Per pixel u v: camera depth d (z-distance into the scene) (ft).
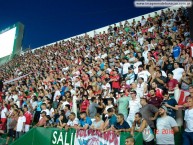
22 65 114.73
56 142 34.14
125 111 35.94
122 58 54.85
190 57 40.52
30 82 81.15
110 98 37.99
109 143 29.22
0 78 109.09
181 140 27.89
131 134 26.96
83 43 96.02
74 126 34.17
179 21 65.10
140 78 38.96
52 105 50.34
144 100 30.83
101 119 34.30
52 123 41.19
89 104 41.22
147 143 26.76
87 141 31.32
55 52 105.09
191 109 26.22
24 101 60.39
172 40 53.47
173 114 29.22
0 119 59.31
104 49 71.97
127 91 37.42
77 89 48.11
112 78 46.68
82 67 66.33
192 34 33.47
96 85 47.98
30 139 36.40
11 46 137.39
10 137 49.26
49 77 72.38
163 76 38.14
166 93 33.55
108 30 91.56
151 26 73.41
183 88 34.32
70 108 43.91
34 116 49.80
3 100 67.36
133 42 67.51
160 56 47.52
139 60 50.88
